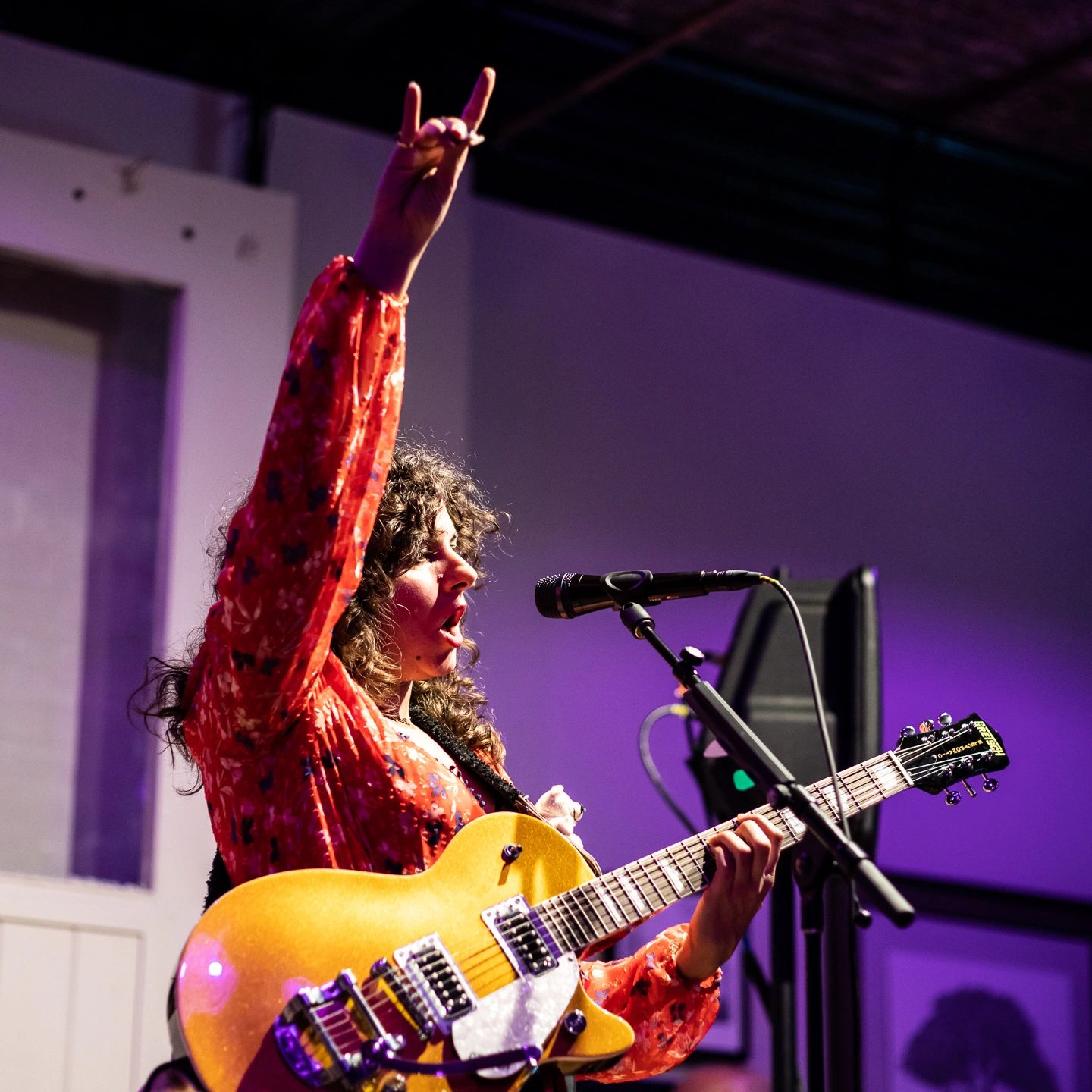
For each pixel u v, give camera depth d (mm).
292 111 4227
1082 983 4605
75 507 3664
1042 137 5027
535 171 4582
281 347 3857
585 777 4148
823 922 2479
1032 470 5055
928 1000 4426
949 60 4598
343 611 1737
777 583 1974
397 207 1650
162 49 4109
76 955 3320
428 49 4438
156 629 3645
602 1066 1764
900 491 4824
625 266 4625
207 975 1594
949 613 4789
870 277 4969
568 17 4496
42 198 3656
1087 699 4906
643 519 4430
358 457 1648
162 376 3797
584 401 4445
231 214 3863
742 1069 4016
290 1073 1569
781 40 4555
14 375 3666
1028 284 5215
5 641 3539
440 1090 1617
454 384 4254
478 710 2123
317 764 1729
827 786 2008
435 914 1707
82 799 3527
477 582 2104
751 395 4688
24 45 3918
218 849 1799
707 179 4797
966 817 4645
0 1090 3182
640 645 4316
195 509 3658
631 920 1806
